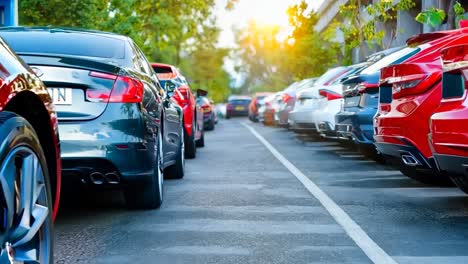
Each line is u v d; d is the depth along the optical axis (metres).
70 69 6.09
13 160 3.46
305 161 12.16
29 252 3.69
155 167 6.80
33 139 3.71
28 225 3.61
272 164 11.68
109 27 24.55
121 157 6.15
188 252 5.17
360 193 8.09
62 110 6.06
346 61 28.91
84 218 6.58
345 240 5.55
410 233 5.80
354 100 11.47
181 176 9.74
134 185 6.47
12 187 3.44
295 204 7.32
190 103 12.86
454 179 6.57
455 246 5.32
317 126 14.34
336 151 14.37
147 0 30.36
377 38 20.67
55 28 7.27
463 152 5.69
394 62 8.92
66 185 6.25
